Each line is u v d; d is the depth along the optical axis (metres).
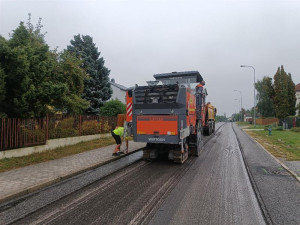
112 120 15.81
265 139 16.53
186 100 7.86
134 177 6.59
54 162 8.14
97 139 13.64
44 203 4.69
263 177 6.46
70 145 11.25
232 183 5.95
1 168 6.98
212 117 22.09
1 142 7.74
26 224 3.80
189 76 11.34
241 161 8.78
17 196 5.07
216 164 8.27
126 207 4.45
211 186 5.70
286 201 4.71
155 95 8.21
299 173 6.81
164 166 7.98
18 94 8.49
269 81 35.94
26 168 7.25
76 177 6.61
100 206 4.51
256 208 4.39
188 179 6.34
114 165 8.15
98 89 21.22
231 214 4.13
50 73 9.49
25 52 8.38
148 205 4.54
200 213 4.17
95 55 21.70
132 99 8.53
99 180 6.33
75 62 14.55
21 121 8.55
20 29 9.36
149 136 8.27
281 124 31.17
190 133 8.89
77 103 13.70
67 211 4.29
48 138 10.01
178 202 4.68
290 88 35.19
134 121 8.49
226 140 16.20
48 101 9.23
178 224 3.76
